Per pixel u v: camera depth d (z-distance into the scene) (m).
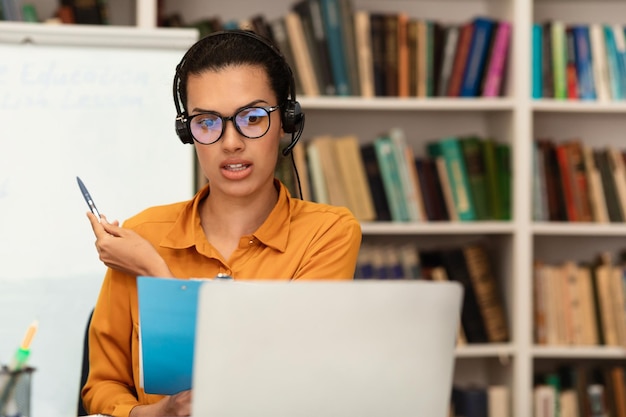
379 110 3.85
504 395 3.60
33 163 2.88
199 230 1.73
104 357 1.74
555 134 3.90
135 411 1.55
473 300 3.62
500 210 3.63
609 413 3.64
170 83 2.79
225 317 1.23
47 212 2.86
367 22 3.54
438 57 3.62
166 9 3.73
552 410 3.61
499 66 3.62
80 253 2.86
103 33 2.96
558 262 3.90
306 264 1.72
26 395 1.39
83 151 2.91
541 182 3.63
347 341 1.27
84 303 2.83
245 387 1.25
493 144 3.63
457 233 3.88
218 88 1.61
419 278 3.59
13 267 2.81
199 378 1.25
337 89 3.53
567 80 3.65
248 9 3.81
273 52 1.69
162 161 2.96
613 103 3.61
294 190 3.48
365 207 3.53
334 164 3.52
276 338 1.25
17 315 2.79
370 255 3.57
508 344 3.62
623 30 3.64
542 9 3.91
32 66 2.92
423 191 3.59
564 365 3.74
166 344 1.45
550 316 3.63
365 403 1.30
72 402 2.78
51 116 2.91
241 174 1.64
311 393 1.27
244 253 1.73
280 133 1.74
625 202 3.63
